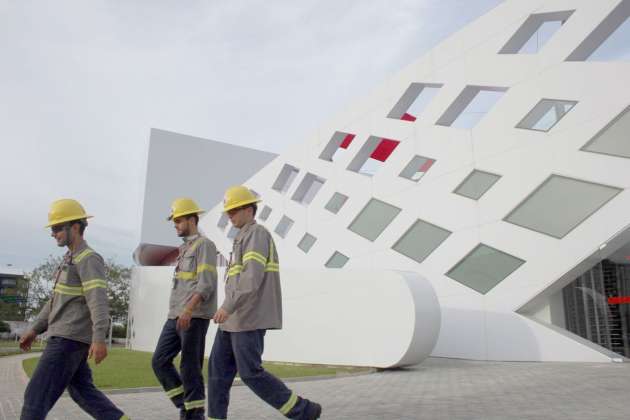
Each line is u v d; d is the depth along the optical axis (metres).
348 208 19.59
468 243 15.56
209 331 18.02
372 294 12.95
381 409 5.53
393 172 18.09
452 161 16.33
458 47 16.64
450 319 15.69
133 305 25.05
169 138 36.38
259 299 4.03
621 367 11.10
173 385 4.80
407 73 18.16
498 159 15.18
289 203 22.78
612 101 13.09
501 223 14.90
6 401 6.50
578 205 13.51
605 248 13.15
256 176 25.50
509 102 15.15
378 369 12.45
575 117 13.73
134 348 22.98
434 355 16.00
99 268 3.76
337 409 5.59
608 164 13.02
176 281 4.84
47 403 3.55
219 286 18.30
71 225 3.85
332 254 19.97
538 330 13.98
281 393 3.90
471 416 4.94
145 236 34.31
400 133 18.06
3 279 78.25
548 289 13.99
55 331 3.66
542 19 15.05
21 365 13.38
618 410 5.21
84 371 3.93
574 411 5.18
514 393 6.86
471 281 15.44
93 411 3.90
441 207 16.39
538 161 14.31
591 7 13.62
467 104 17.05
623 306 15.40
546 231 14.02
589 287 14.92
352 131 20.12
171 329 4.76
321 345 13.65
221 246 27.75
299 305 14.30
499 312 14.70
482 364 13.12
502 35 15.52
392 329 12.38
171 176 35.84
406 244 17.31
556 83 14.16
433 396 6.70
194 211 4.96
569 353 13.41
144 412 5.57
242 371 3.91
